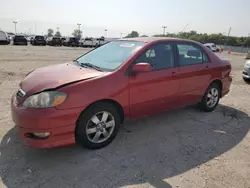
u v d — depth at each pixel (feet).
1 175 8.90
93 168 9.61
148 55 12.49
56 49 84.23
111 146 11.39
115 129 11.50
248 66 29.09
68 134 9.82
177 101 14.14
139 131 13.21
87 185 8.58
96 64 12.46
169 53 13.56
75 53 68.80
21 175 8.96
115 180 8.92
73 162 9.95
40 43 107.76
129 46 12.96
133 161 10.22
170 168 9.85
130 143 11.78
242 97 21.83
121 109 11.49
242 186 8.89
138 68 11.00
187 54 14.60
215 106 17.19
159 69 12.80
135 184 8.75
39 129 9.25
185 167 9.97
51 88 9.56
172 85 13.43
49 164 9.75
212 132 13.56
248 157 11.00
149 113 12.84
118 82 10.95
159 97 12.90
